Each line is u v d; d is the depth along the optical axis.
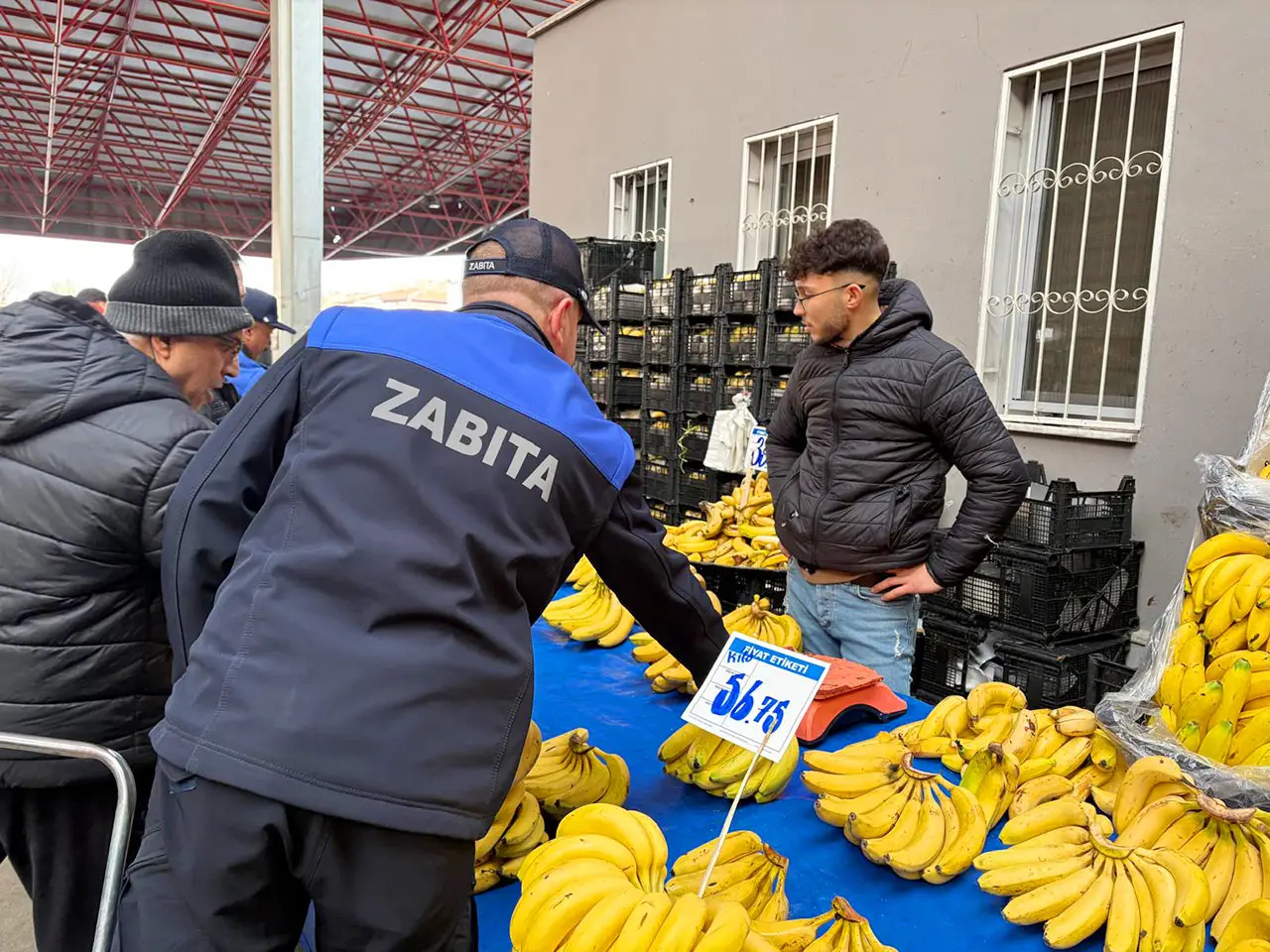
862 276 2.40
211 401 3.49
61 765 1.57
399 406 1.14
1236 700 1.59
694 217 6.19
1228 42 3.44
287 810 1.00
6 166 17.81
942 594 3.79
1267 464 2.13
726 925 1.00
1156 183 3.84
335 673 1.02
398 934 1.05
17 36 10.91
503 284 1.38
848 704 1.93
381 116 13.80
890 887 1.39
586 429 1.24
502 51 11.88
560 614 2.62
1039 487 3.73
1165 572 3.72
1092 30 3.86
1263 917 1.11
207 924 1.04
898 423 2.45
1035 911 1.25
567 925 1.03
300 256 4.20
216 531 1.25
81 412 1.45
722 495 5.01
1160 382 3.72
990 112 4.27
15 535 1.48
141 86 13.48
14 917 2.80
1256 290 3.42
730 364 5.00
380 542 1.06
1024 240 4.34
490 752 1.09
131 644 1.59
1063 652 3.42
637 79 6.63
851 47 4.95
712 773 1.61
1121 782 1.60
